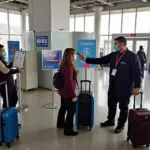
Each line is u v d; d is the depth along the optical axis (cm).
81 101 296
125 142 267
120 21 1179
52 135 287
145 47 1107
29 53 551
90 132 298
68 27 616
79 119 303
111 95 306
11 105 323
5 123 242
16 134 267
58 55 394
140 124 244
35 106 427
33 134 290
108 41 1255
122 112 293
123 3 1097
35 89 591
